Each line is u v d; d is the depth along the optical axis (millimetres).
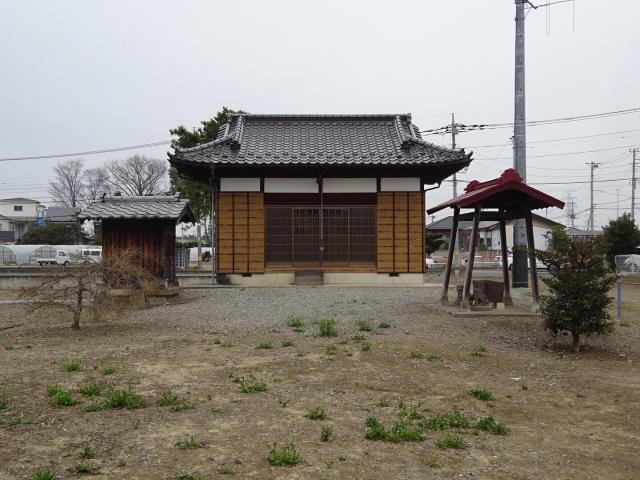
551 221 52156
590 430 5691
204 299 15242
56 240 57812
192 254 52281
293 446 4883
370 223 19266
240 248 19062
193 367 7801
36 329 11016
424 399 6578
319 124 21781
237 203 19047
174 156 17922
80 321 11867
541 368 8344
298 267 19109
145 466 4480
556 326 9500
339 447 4965
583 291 9312
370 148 19750
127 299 13242
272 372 7562
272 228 19156
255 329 10758
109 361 8148
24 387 6750
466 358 8711
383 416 5871
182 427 5406
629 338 10617
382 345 9344
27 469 4398
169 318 12109
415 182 19188
